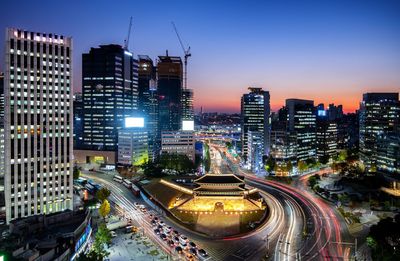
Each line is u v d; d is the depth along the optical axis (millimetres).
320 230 199375
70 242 145375
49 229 162625
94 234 188125
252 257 162875
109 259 159000
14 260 117875
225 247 175250
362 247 173875
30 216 194375
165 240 183250
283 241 182375
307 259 160250
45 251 132125
